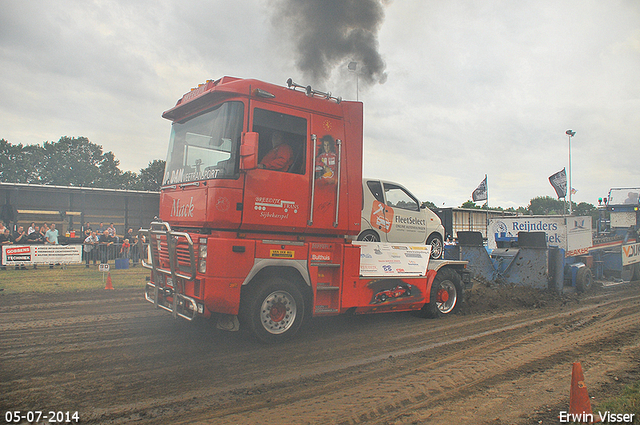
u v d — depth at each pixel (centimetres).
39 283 1106
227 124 534
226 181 520
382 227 970
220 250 515
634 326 716
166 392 404
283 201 559
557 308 882
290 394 408
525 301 910
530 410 380
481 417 365
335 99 631
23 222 2077
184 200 581
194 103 594
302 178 577
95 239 1581
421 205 1081
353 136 637
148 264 638
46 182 6600
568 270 1118
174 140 648
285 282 568
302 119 587
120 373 451
